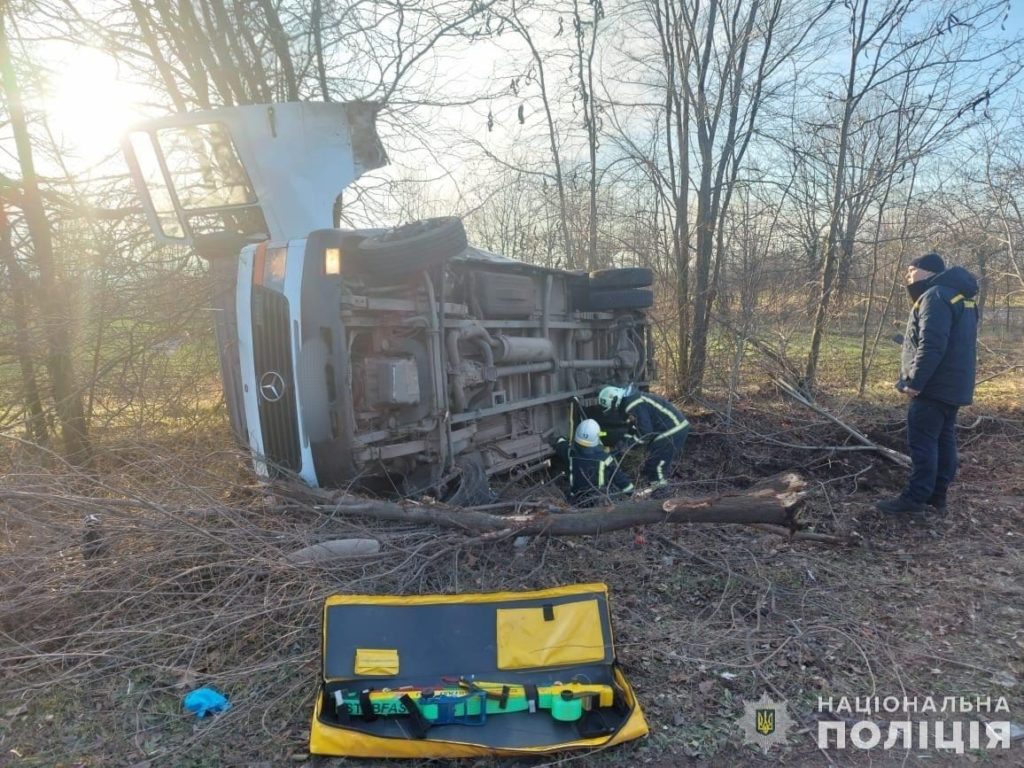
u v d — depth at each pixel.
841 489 6.35
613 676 3.05
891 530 5.09
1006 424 7.93
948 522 5.21
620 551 4.48
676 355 10.61
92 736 2.94
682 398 10.03
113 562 3.92
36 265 6.58
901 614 3.83
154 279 7.10
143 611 3.75
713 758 2.76
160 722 3.02
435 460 4.98
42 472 4.63
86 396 6.87
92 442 6.43
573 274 7.31
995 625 3.72
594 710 2.96
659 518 4.18
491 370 5.46
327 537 4.14
